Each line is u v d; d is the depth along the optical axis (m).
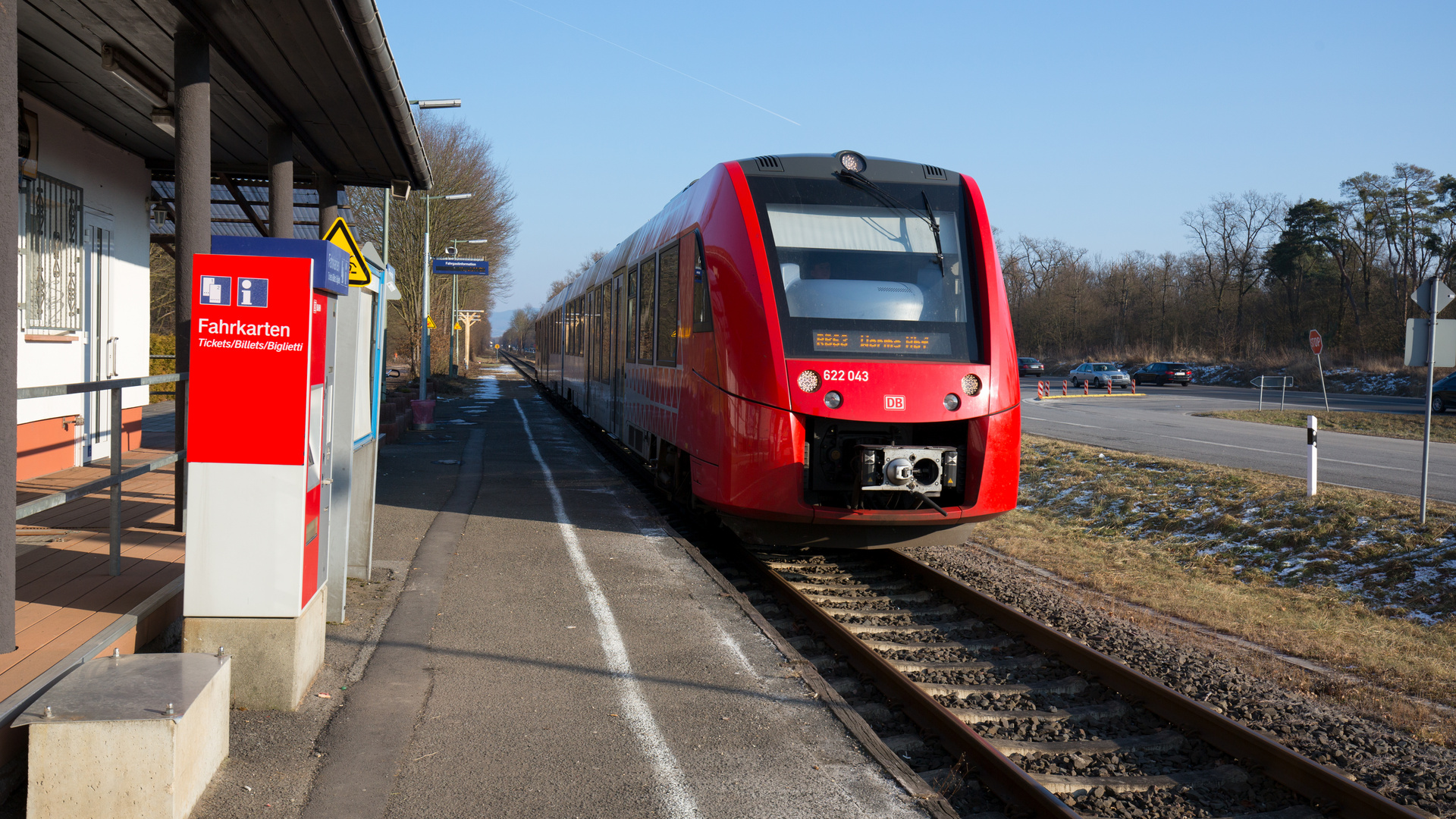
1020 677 6.07
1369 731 5.31
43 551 5.94
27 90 8.24
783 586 7.70
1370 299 63.31
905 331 8.00
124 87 8.24
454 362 48.12
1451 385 31.56
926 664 6.11
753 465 7.75
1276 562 9.95
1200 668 6.29
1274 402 36.84
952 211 8.69
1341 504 11.08
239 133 9.79
